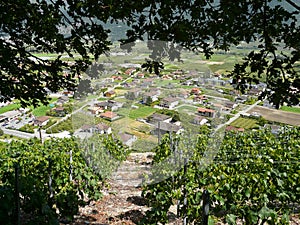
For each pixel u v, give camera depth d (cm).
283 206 553
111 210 680
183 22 304
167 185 594
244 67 333
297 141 917
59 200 596
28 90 537
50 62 514
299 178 585
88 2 343
